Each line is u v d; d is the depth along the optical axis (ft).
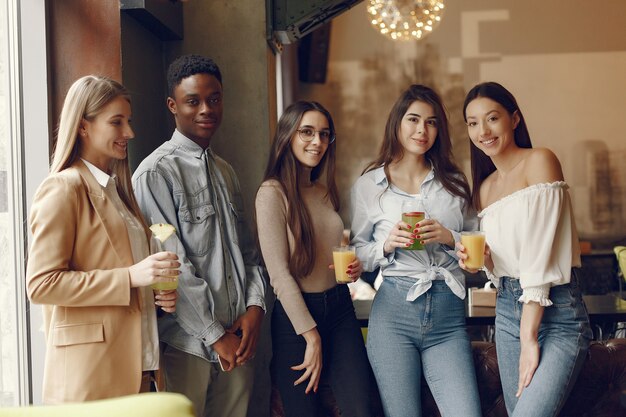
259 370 12.85
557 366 8.53
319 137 9.48
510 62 30.99
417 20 18.54
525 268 8.48
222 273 9.69
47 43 10.31
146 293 8.37
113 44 10.52
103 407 5.56
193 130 9.97
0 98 9.58
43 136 10.13
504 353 9.11
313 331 9.26
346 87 31.32
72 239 7.61
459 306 9.51
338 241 9.83
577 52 30.89
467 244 8.70
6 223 9.67
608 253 28.99
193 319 9.11
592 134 30.96
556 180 8.66
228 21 13.66
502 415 10.04
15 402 9.67
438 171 9.73
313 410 9.38
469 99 9.23
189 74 9.89
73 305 7.50
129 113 8.11
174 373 9.52
